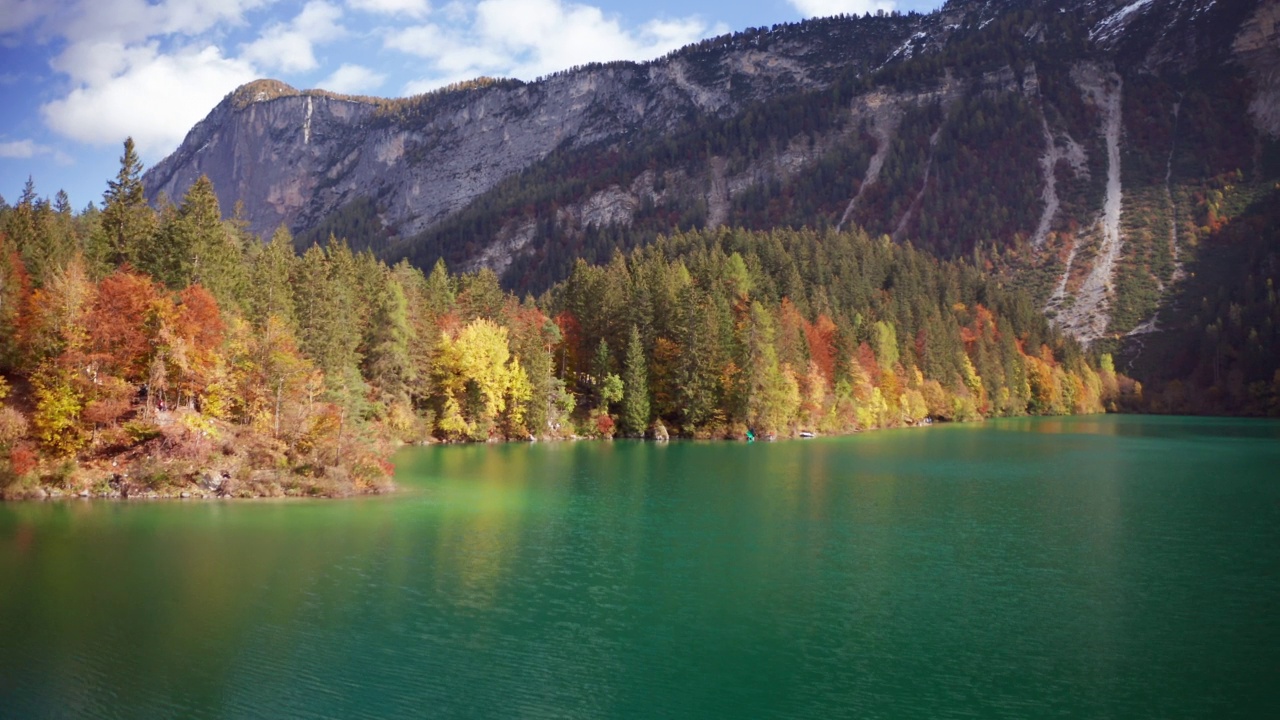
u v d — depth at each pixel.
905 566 48.28
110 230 86.19
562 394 129.12
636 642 36.09
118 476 63.94
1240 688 31.88
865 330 168.38
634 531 57.00
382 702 29.98
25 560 46.16
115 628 36.66
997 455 106.81
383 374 110.62
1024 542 54.38
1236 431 152.50
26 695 30.17
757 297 153.38
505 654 34.66
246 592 41.81
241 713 28.98
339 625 37.62
